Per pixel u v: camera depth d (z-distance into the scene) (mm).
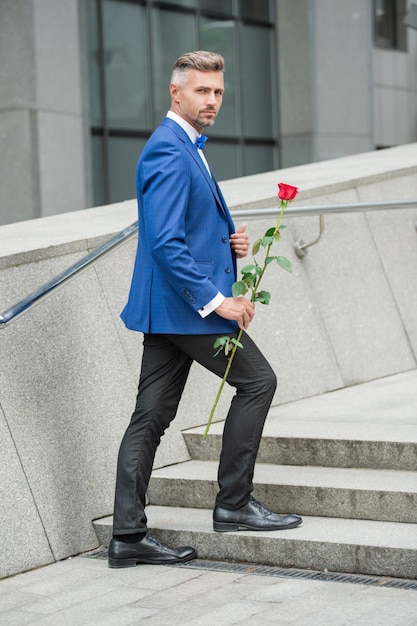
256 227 8555
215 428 7391
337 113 23078
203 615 5004
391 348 9477
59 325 6645
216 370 5855
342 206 7922
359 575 5562
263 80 22703
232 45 21922
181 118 5770
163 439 7152
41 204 17328
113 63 19266
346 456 6672
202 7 21156
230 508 6016
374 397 8281
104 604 5293
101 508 6625
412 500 5914
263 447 6965
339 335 8992
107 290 7109
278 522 5949
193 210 5719
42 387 6430
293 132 22766
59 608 5273
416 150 12906
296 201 8945
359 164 11297
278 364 8297
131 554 5961
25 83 17109
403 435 6660
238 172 22109
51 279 6289
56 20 17578
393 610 4887
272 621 4840
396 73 24938
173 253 5516
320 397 8453
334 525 6004
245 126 22250
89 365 6789
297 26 22531
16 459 6145
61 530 6301
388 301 9617
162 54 20250
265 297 5801
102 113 19016
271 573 5707
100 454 6699
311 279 8945
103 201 19125
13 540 6000
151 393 5961
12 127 17219
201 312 5629
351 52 23344
